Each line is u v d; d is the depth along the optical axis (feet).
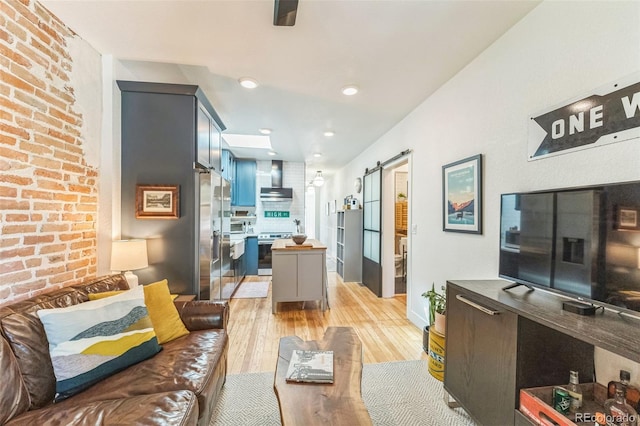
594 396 4.28
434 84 8.64
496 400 4.58
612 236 3.67
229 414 5.74
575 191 4.15
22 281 5.43
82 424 3.38
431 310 8.07
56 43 6.12
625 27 4.02
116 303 5.21
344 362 4.92
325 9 5.46
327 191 30.17
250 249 18.49
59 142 6.30
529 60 5.59
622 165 4.04
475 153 7.19
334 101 9.98
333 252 26.35
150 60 7.63
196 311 6.61
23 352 4.02
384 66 7.60
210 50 7.00
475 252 7.14
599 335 3.25
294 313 11.62
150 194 8.42
